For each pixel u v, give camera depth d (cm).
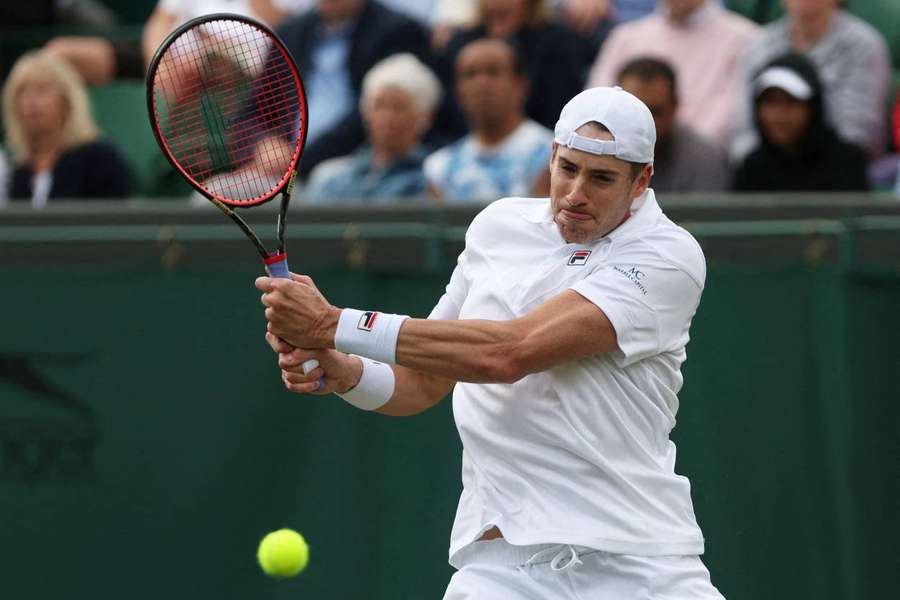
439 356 1203
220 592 1884
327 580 1859
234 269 1888
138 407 1905
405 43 2655
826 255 1825
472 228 1328
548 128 2534
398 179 2364
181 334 1897
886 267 1823
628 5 2788
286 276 1261
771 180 2191
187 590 1895
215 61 1828
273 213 1958
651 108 2177
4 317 1934
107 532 1912
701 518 1822
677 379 1296
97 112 2861
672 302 1240
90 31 3225
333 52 2669
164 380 1900
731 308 1828
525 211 1299
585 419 1237
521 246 1284
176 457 1895
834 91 2441
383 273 1856
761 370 1827
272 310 1225
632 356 1223
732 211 1914
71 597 1923
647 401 1257
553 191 1233
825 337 1828
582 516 1234
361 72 2641
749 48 2495
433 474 1841
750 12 2811
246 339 1886
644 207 1262
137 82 3075
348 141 2625
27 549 1930
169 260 1900
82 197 2466
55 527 1925
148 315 1906
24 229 1948
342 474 1858
